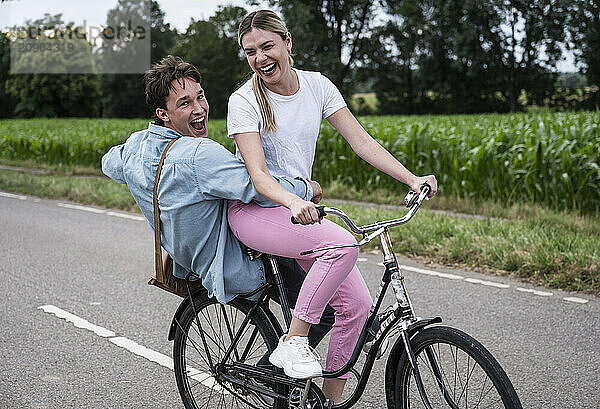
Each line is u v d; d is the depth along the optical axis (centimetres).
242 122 288
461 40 5175
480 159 1082
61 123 4038
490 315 523
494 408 254
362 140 311
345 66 5694
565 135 1063
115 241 867
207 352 338
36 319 545
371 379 413
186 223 296
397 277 274
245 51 287
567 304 545
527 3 5109
